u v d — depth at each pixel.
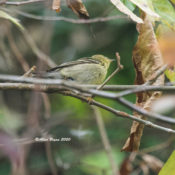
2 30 12.30
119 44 13.34
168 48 3.26
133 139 7.77
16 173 9.69
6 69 13.20
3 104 12.75
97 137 13.95
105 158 13.22
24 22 13.62
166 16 7.82
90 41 13.59
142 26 7.87
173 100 4.66
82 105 15.20
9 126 11.81
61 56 13.68
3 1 8.09
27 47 13.85
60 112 13.81
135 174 11.38
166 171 7.08
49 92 7.63
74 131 13.91
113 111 7.30
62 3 11.60
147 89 6.60
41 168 12.71
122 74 13.16
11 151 9.43
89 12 12.88
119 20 12.87
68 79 9.86
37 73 7.79
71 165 13.10
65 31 13.58
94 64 10.51
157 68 7.78
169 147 12.95
